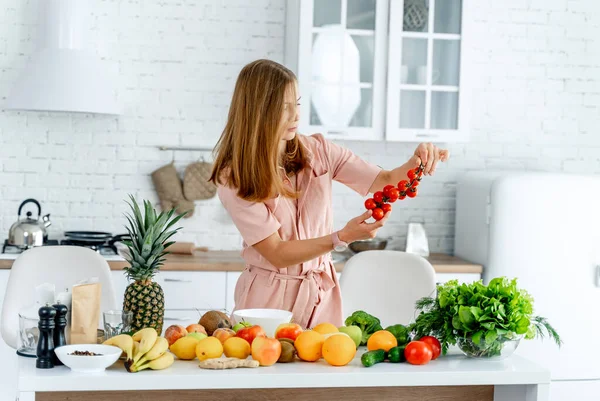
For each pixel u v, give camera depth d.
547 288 4.32
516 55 4.95
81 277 3.08
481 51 4.92
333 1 4.39
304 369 2.06
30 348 2.12
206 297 4.16
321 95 4.39
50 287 2.17
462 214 4.73
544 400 2.13
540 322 2.24
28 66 4.21
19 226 4.23
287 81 2.54
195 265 4.13
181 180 4.67
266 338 2.09
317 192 2.81
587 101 5.03
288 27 4.58
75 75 4.18
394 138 4.46
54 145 4.55
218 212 4.72
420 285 3.13
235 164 2.56
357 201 4.86
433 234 4.95
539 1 4.95
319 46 4.38
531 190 4.30
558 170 5.02
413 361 2.13
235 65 4.68
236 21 4.67
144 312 2.37
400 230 4.93
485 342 2.15
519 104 4.97
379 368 2.09
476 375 2.09
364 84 4.44
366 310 3.14
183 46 4.63
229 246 4.74
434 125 4.53
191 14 4.63
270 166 2.54
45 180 4.55
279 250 2.57
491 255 4.34
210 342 2.08
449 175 4.94
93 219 4.61
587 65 5.01
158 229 2.39
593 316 4.36
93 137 4.58
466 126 4.55
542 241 4.31
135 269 2.38
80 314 2.12
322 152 2.87
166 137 4.65
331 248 2.45
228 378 1.96
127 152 4.62
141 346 1.98
